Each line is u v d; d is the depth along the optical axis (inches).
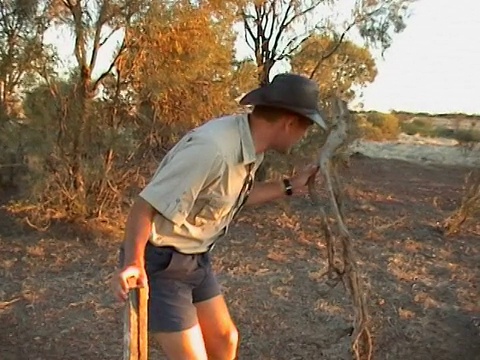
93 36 338.6
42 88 343.9
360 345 134.3
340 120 126.3
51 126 344.2
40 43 340.2
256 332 227.1
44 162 346.9
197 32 340.8
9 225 354.3
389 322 236.1
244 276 288.0
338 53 453.4
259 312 243.3
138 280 90.7
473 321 242.8
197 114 357.7
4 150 369.7
